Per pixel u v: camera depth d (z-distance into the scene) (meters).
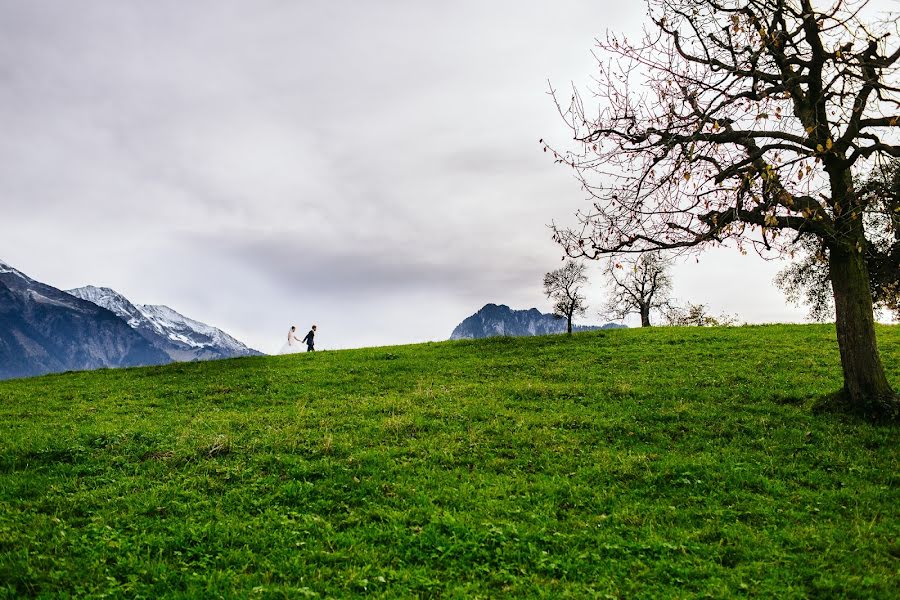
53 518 11.90
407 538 11.01
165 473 15.05
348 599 8.92
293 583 9.45
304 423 20.00
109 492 13.62
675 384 24.02
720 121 14.68
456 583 9.48
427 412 20.98
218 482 14.25
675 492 13.42
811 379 23.23
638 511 12.40
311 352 41.03
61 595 8.91
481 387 25.34
